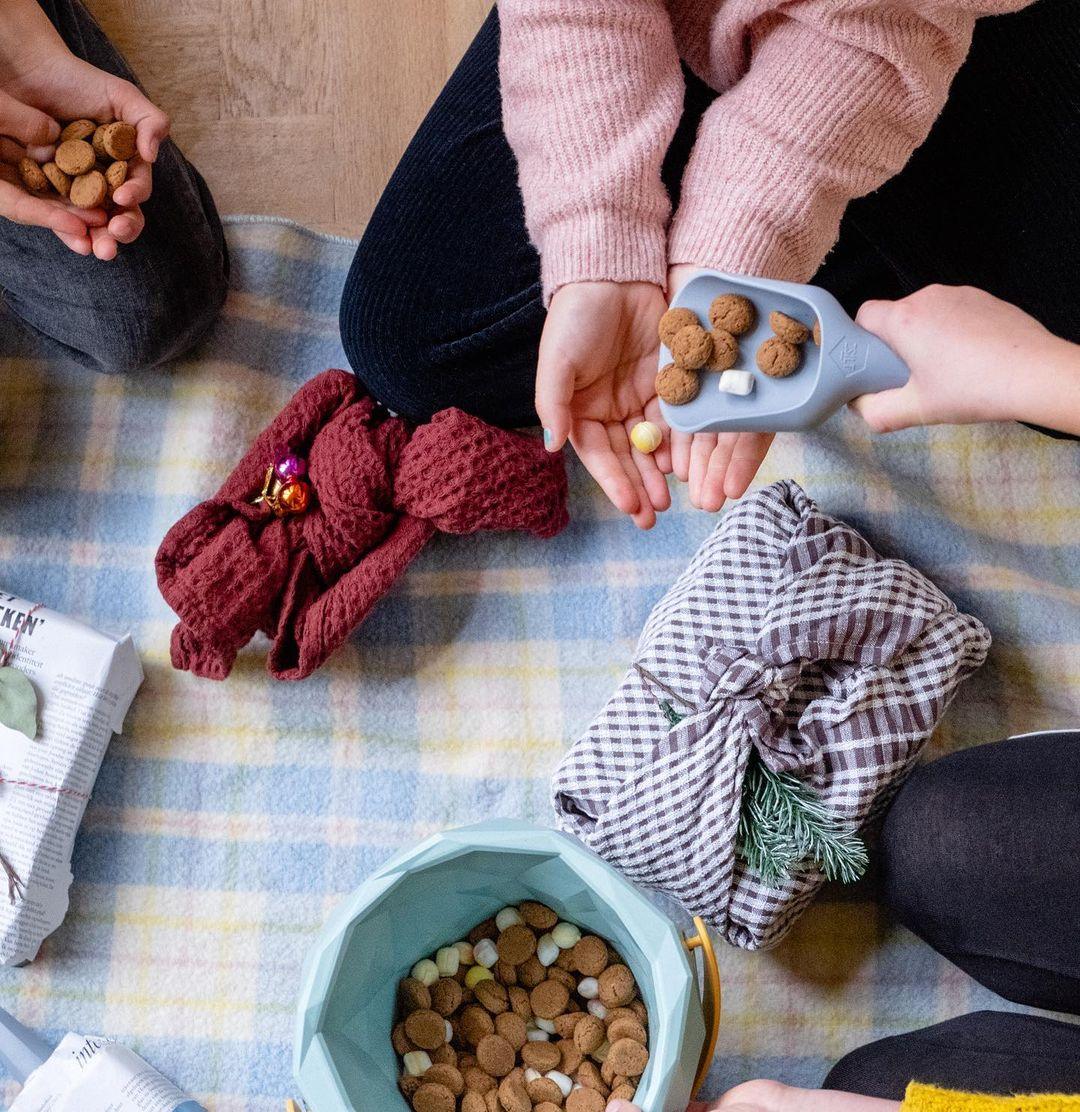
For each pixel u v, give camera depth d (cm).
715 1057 114
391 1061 106
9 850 109
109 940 116
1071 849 96
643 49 87
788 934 116
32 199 92
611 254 86
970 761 104
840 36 81
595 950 108
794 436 123
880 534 122
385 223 110
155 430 124
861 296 114
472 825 97
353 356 114
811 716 108
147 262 108
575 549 123
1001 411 72
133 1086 107
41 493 123
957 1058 96
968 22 82
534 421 121
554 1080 105
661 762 103
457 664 121
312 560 114
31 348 125
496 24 110
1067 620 119
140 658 118
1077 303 101
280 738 119
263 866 117
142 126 96
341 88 135
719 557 113
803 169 85
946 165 99
